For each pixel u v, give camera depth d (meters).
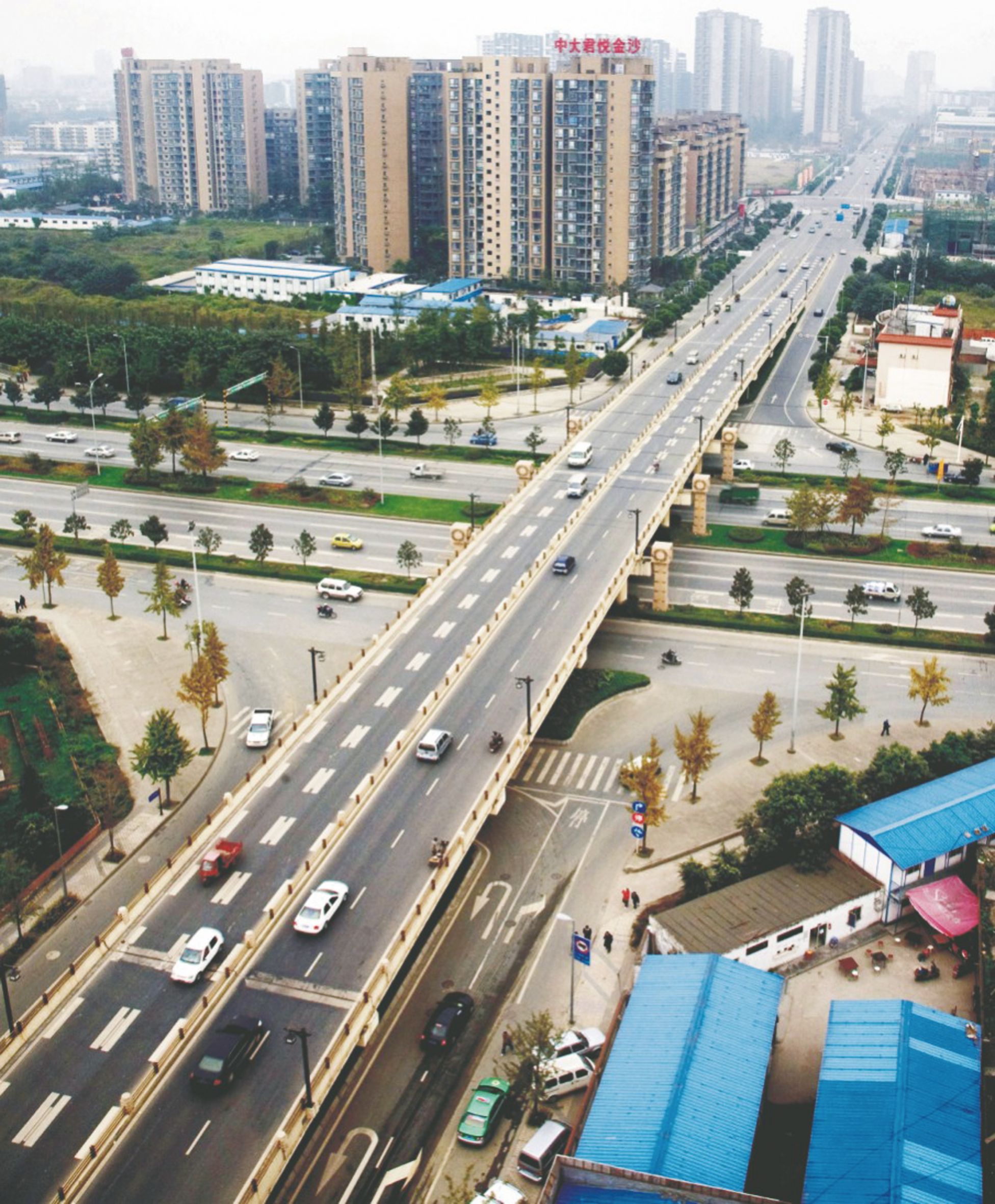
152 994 79.44
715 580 162.75
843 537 176.00
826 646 144.25
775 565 167.88
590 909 98.19
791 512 174.88
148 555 169.25
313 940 83.56
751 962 89.25
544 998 88.12
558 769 118.56
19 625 141.25
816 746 122.44
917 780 106.88
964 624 148.25
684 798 113.75
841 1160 68.75
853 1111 72.12
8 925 96.44
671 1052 76.25
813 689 134.12
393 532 178.62
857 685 134.62
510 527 159.00
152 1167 66.69
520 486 174.62
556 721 126.06
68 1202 64.56
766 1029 78.44
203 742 122.75
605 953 92.75
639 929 95.12
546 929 95.75
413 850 93.12
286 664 139.25
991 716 127.75
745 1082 74.06
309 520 183.88
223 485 198.50
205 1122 69.62
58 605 155.88
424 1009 87.19
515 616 132.62
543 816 111.06
